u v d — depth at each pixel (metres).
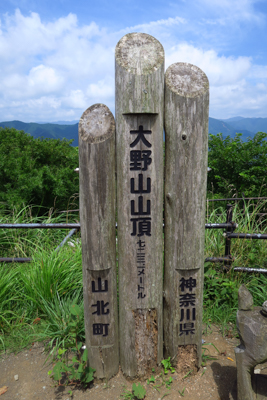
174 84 1.57
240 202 4.83
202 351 2.13
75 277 2.61
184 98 1.55
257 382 1.61
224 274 2.82
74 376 1.76
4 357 2.10
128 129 1.58
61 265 2.60
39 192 5.05
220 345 2.20
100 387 1.83
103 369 1.85
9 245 3.51
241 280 2.80
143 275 1.75
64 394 1.79
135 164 1.62
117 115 1.58
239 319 1.55
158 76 1.52
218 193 5.46
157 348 1.85
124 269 1.75
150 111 1.54
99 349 1.83
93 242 1.66
